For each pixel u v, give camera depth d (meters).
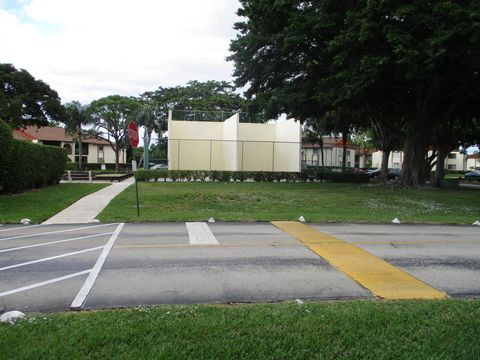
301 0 21.19
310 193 21.27
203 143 38.72
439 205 18.06
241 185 26.83
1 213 13.03
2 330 3.86
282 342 3.70
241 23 24.70
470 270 6.71
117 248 8.12
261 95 24.02
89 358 3.37
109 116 57.28
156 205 16.22
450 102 24.72
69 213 13.56
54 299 5.08
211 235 9.74
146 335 3.78
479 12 15.67
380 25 17.53
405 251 8.13
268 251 7.95
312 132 51.69
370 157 98.81
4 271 6.36
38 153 21.39
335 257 7.46
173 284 5.72
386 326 4.08
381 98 25.11
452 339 3.83
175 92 65.94
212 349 3.55
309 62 23.02
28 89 44.88
